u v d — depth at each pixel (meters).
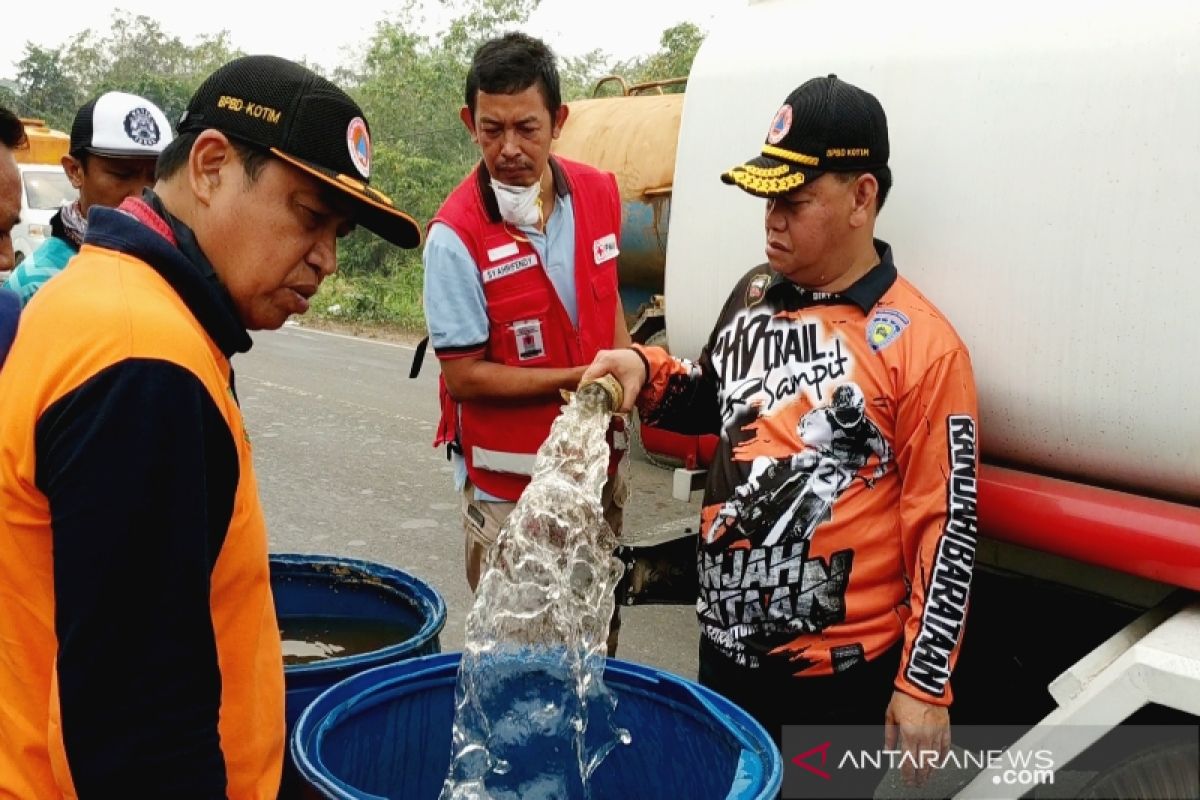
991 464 1.94
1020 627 2.15
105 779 1.05
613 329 2.58
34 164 13.23
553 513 1.95
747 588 1.89
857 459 1.84
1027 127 1.79
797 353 1.89
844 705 1.85
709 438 2.65
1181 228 1.61
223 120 1.18
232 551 1.19
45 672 1.14
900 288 1.85
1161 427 1.67
